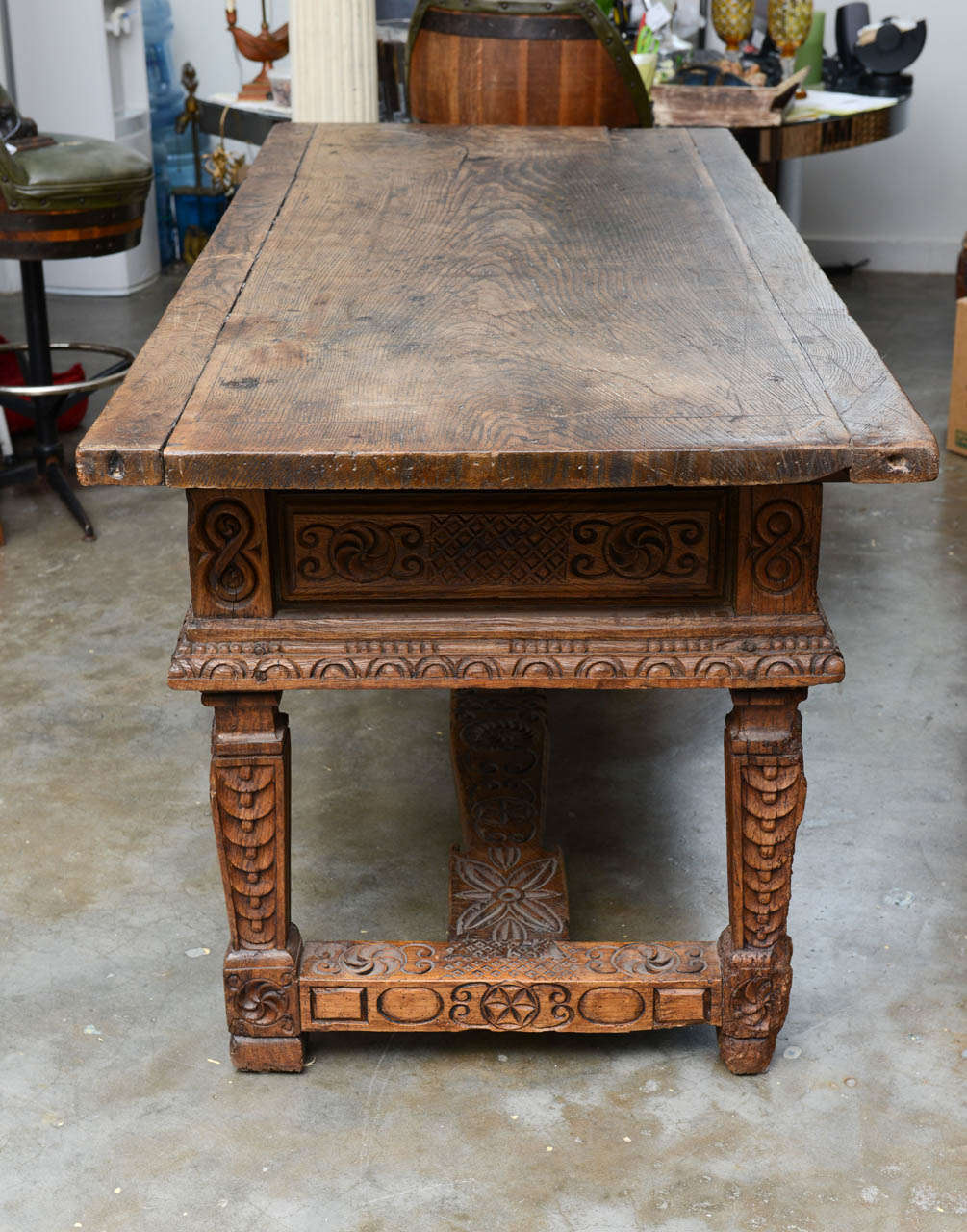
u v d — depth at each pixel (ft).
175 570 12.98
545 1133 6.77
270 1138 6.75
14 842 9.04
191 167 23.03
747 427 5.61
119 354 15.44
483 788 8.62
